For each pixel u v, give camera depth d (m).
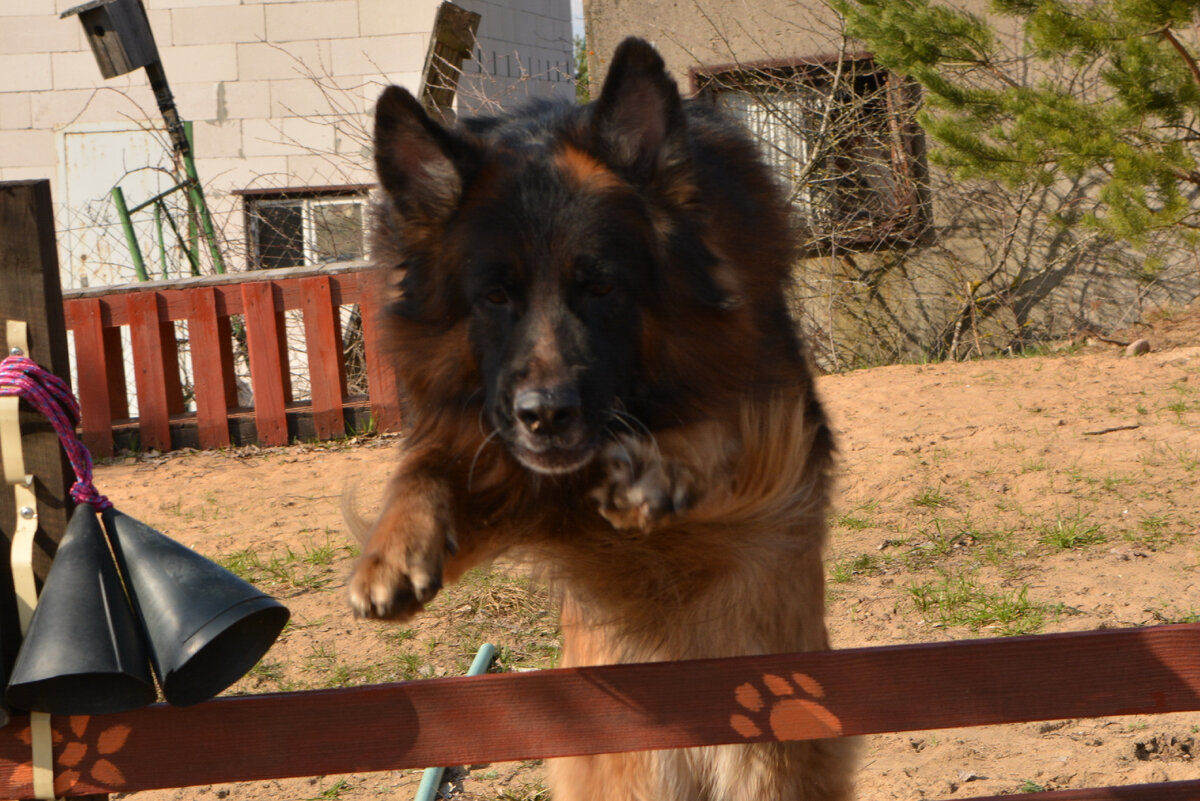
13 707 2.29
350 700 2.33
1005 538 6.23
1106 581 5.53
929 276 12.72
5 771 2.33
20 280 2.47
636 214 2.96
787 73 12.88
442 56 11.67
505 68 14.30
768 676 2.36
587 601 3.13
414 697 2.34
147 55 11.58
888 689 2.36
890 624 5.25
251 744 2.33
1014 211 12.32
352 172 13.62
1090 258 12.26
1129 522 6.30
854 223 12.84
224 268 12.18
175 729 2.33
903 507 6.81
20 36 13.57
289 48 13.51
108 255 13.80
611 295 2.89
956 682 2.36
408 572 2.56
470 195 3.01
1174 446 7.42
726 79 12.88
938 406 8.91
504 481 3.00
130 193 13.74
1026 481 7.04
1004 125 11.60
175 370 10.17
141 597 2.32
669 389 2.99
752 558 2.96
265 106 13.59
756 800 3.15
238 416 9.75
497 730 2.36
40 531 2.47
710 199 3.08
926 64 10.25
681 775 3.25
